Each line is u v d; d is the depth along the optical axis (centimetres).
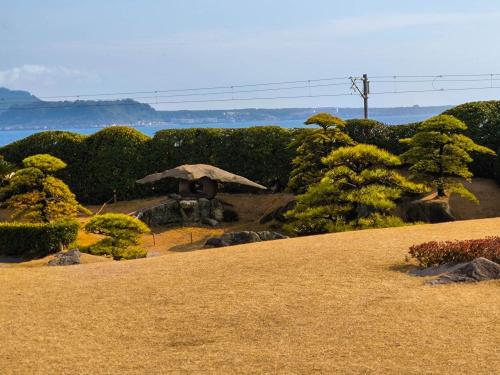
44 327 1361
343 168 2939
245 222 3988
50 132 4788
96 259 2709
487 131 4022
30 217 3562
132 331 1308
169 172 4125
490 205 3600
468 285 1475
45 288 1692
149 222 3941
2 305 1538
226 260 1872
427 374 1012
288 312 1345
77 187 4697
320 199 2992
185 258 1989
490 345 1116
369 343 1148
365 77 6297
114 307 1476
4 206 4281
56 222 3334
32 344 1259
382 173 2934
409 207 3478
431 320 1250
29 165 3622
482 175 4025
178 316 1377
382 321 1256
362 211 3359
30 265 2688
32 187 3719
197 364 1108
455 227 2294
